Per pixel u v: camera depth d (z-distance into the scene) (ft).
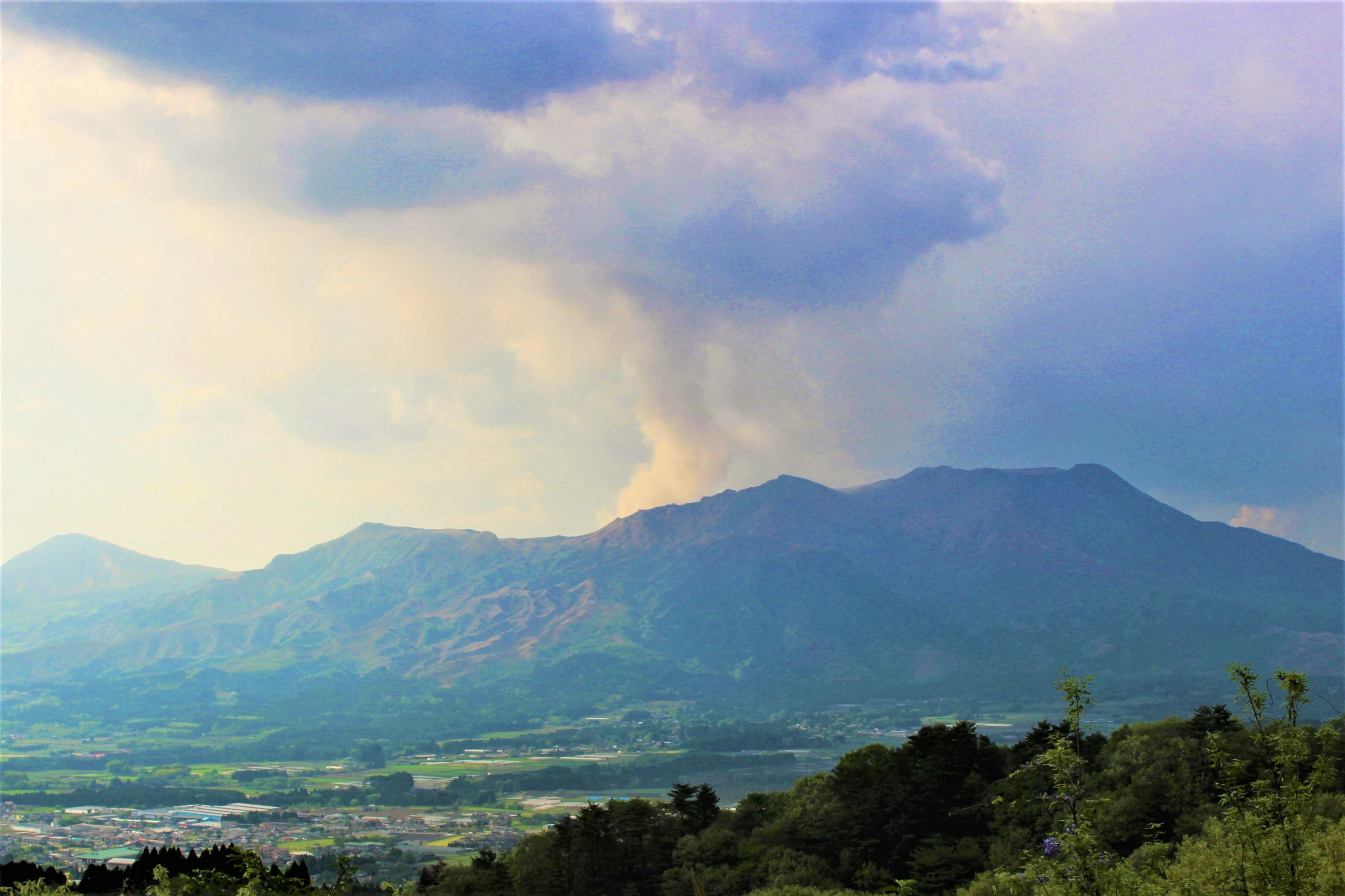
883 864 348.79
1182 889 94.07
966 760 379.55
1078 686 90.68
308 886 98.63
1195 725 352.49
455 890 374.63
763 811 407.44
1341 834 108.99
